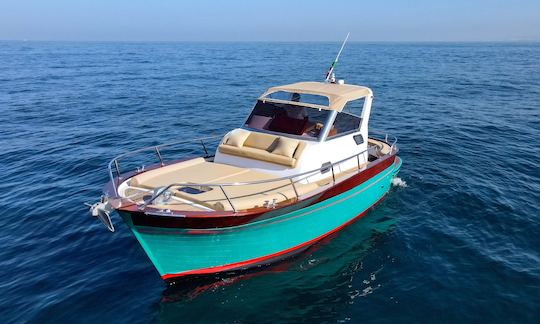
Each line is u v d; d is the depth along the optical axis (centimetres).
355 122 925
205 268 735
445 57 8106
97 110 2483
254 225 705
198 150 1614
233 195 724
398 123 2027
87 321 663
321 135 824
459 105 2523
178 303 704
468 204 1067
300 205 740
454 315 672
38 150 1620
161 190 691
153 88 3466
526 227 949
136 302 705
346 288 744
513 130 1842
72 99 2889
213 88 3447
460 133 1798
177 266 715
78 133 1898
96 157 1517
